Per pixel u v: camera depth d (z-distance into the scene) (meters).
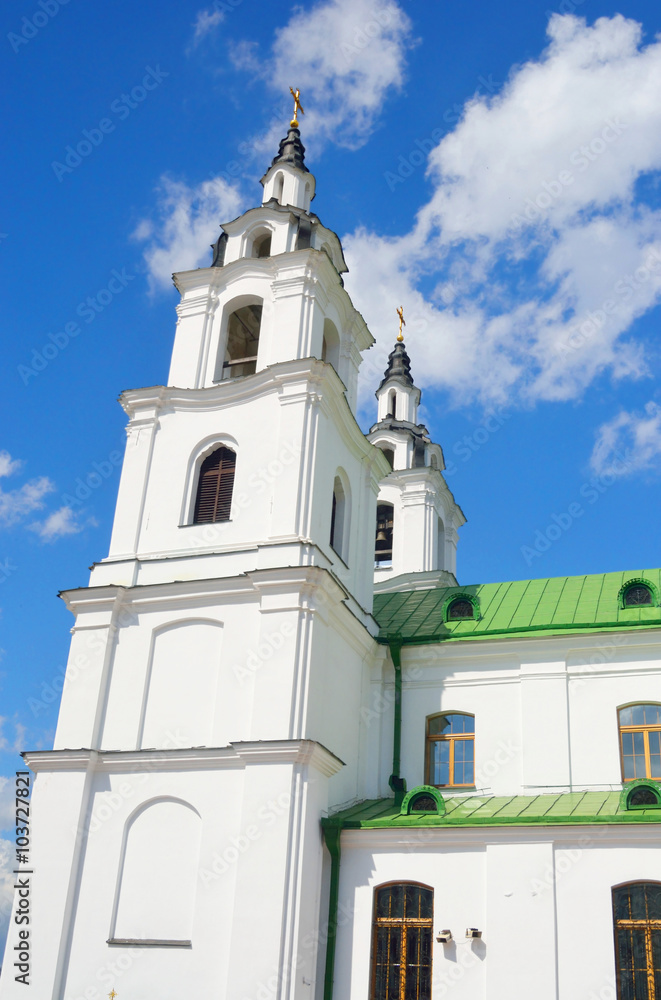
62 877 24.55
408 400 48.09
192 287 33.12
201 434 29.94
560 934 21.88
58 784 25.66
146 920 23.70
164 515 29.11
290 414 28.55
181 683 26.28
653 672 27.98
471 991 22.08
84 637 27.59
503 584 34.31
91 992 23.33
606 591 31.78
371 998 22.88
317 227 33.59
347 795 27.36
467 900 23.00
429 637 30.28
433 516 43.47
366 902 23.75
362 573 31.28
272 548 26.64
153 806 24.91
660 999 20.75
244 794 23.77
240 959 22.22
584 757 27.48
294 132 37.12
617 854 22.17
